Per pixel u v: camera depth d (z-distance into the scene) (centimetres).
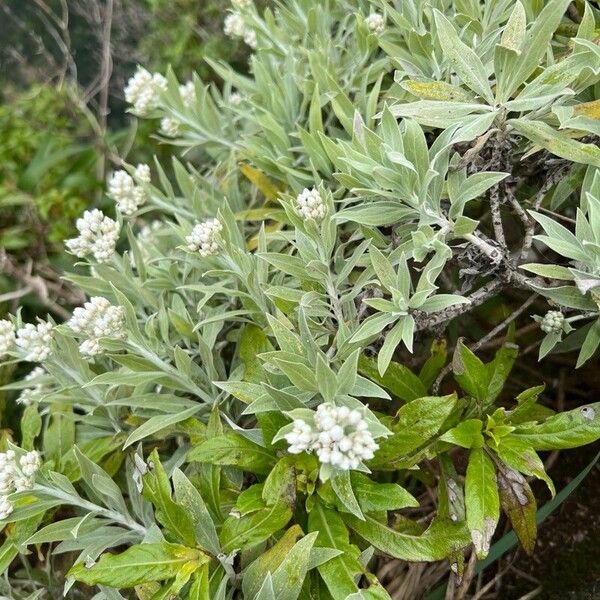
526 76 28
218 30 78
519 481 30
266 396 29
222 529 30
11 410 53
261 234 35
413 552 29
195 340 38
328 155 36
